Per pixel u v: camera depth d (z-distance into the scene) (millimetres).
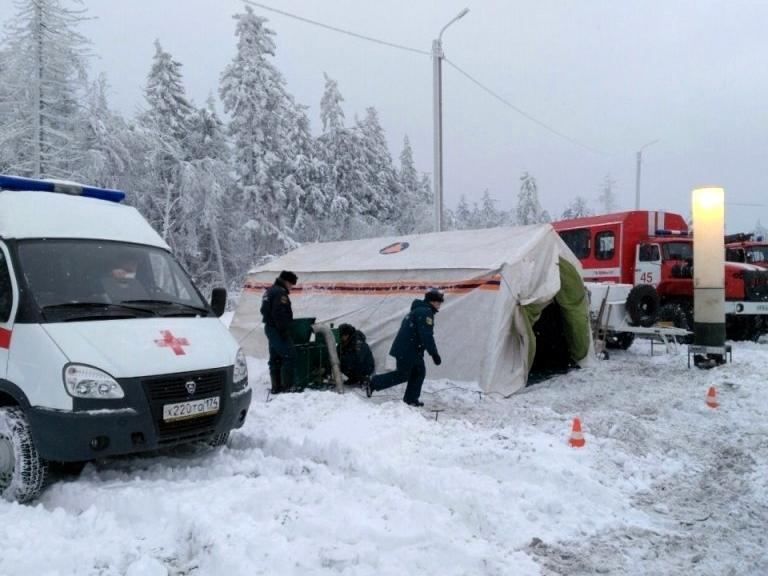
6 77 25156
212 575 3678
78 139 27156
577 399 8984
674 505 5133
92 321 5289
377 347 10516
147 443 4996
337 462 5727
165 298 6207
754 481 5605
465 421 7246
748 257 18781
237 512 4410
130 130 29484
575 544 4277
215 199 31359
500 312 9352
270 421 7180
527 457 5707
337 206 37312
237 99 31969
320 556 3768
